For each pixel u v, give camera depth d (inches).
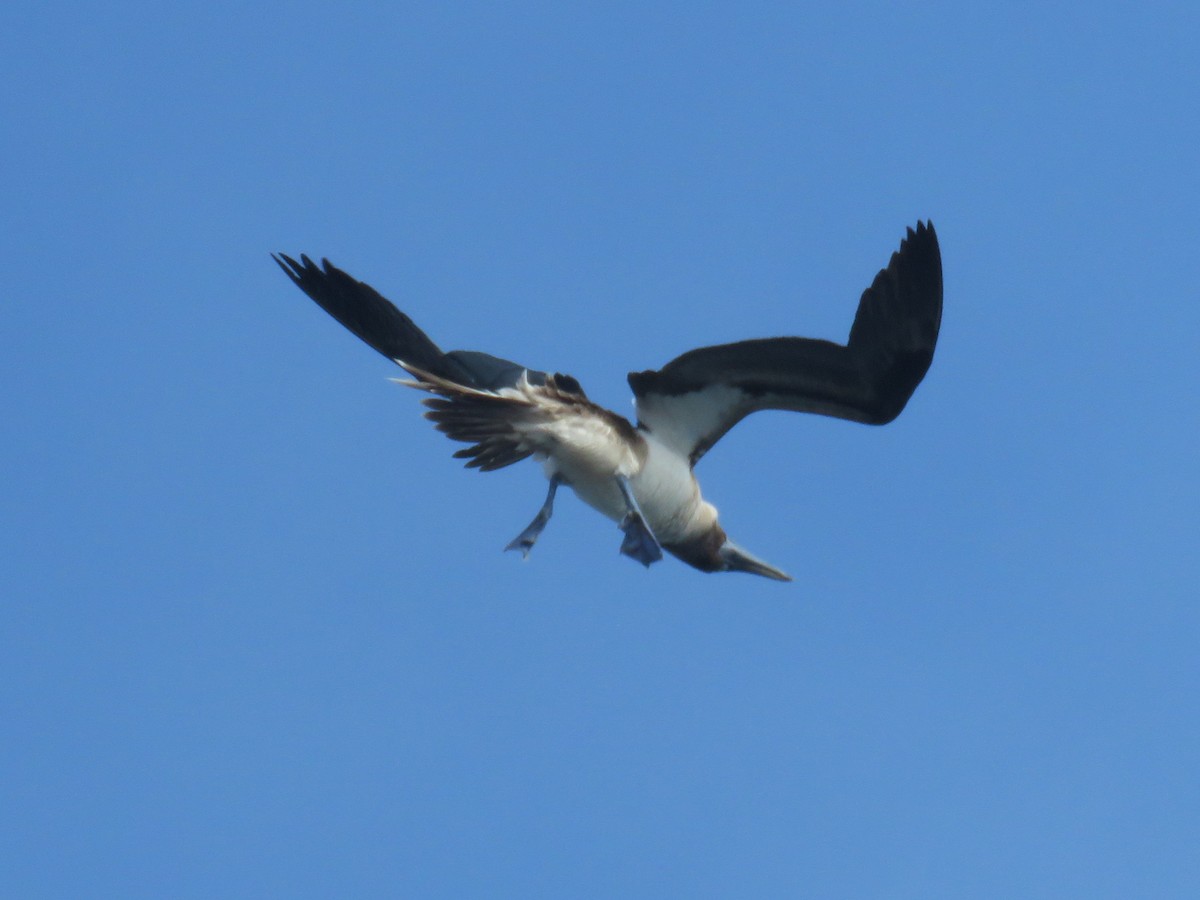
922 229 588.1
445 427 605.6
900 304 605.6
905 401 628.7
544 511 639.8
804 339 631.2
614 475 641.6
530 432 621.3
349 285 666.8
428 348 668.1
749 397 658.8
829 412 649.0
